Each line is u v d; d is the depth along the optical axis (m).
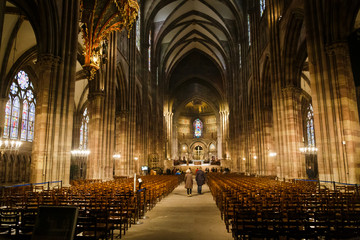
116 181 20.66
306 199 8.99
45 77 15.48
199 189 20.91
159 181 20.56
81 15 17.14
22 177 30.05
